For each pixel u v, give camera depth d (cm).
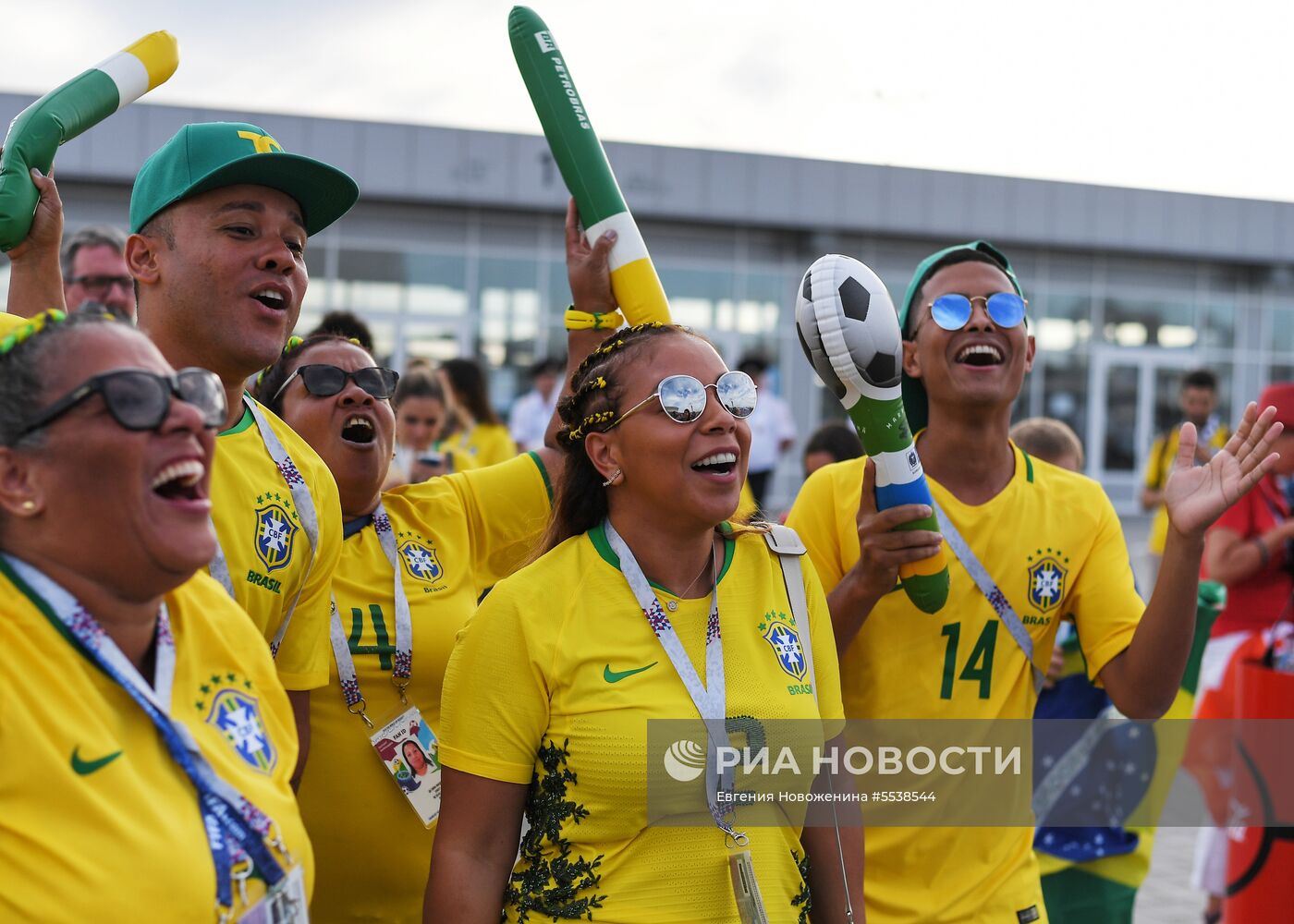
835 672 235
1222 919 488
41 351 156
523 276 1927
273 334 238
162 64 279
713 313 1991
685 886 205
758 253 2003
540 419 1266
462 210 1895
